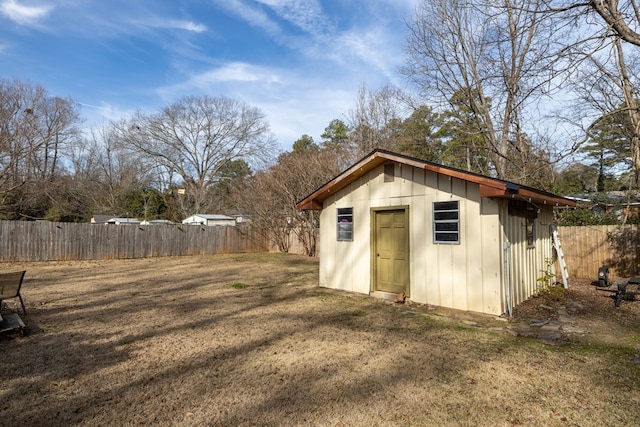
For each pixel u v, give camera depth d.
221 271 13.16
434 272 7.18
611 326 5.84
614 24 7.10
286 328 5.79
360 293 8.59
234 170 40.50
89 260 17.03
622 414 3.12
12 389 3.64
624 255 10.52
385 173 8.11
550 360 4.37
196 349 4.81
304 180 19.25
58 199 28.33
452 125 18.06
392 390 3.59
